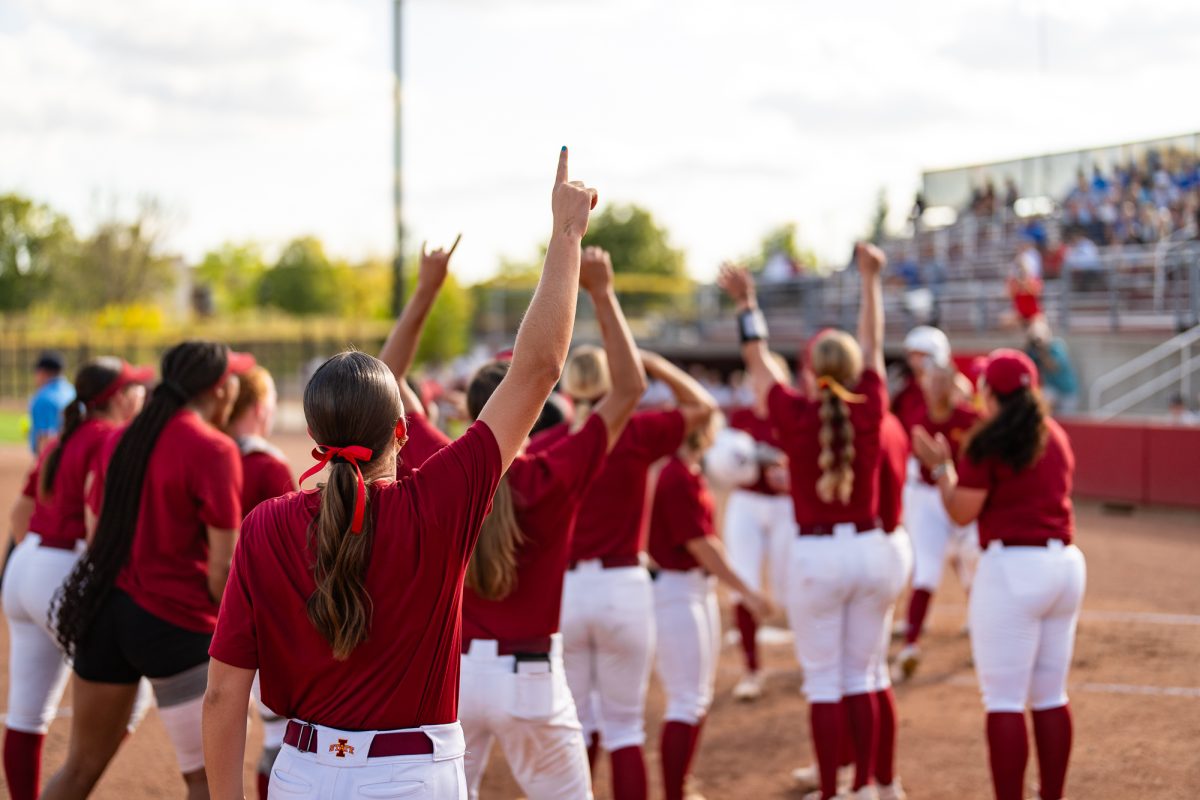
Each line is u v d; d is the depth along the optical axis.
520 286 48.69
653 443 4.86
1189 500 14.67
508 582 3.92
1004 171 22.80
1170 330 17.52
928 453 5.31
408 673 2.62
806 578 5.46
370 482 2.66
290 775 2.63
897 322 23.83
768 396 5.58
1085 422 16.14
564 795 4.11
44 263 68.44
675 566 5.61
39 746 5.13
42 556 5.02
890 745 5.69
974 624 5.11
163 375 4.53
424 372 41.44
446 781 2.66
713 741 6.85
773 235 54.25
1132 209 20.61
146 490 4.33
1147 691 7.34
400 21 26.89
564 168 2.99
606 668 4.91
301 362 52.72
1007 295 20.59
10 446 26.56
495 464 2.74
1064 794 5.45
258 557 2.63
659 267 81.38
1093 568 11.36
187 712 4.41
